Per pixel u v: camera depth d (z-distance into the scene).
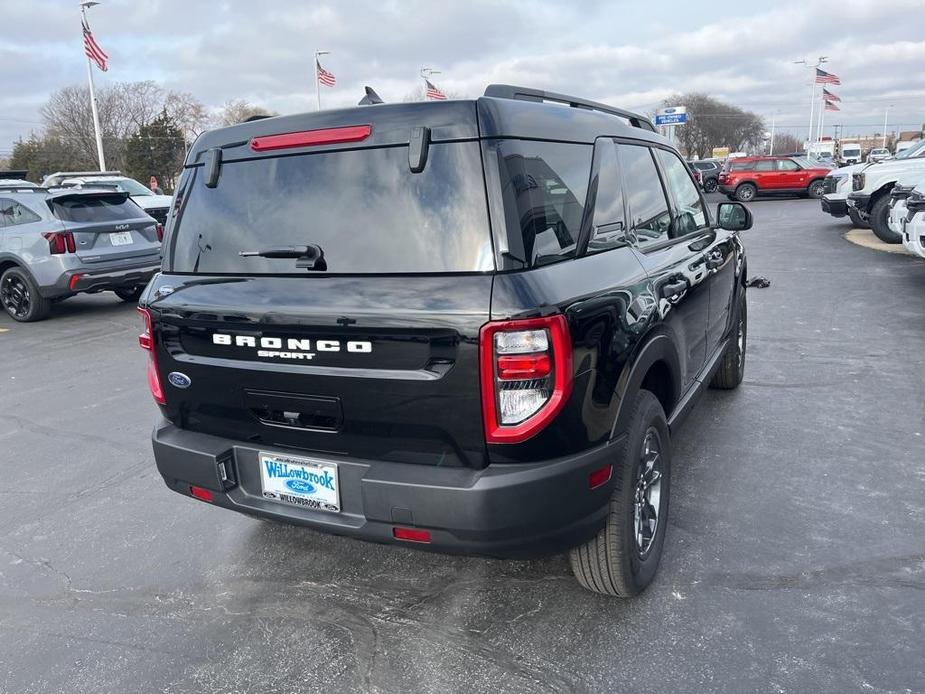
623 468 2.64
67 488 4.31
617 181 3.02
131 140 59.69
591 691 2.43
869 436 4.45
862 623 2.70
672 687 2.43
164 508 4.00
